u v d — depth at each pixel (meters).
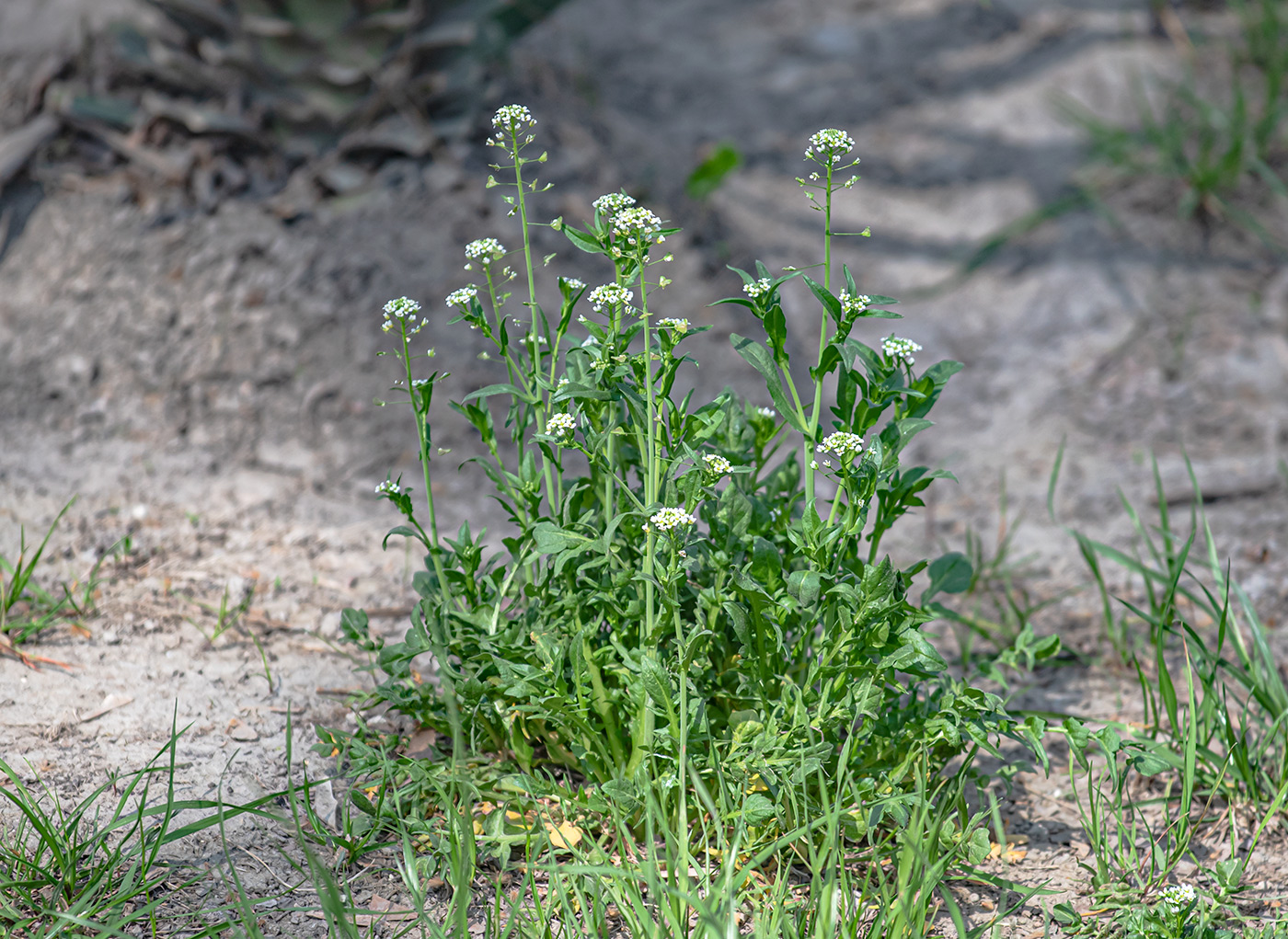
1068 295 4.92
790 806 2.17
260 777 2.44
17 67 4.86
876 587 2.04
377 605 3.16
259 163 4.55
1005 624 3.21
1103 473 4.09
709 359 4.51
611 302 2.10
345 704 2.70
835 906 2.09
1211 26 6.22
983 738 2.16
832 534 2.12
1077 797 2.31
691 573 2.30
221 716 2.63
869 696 2.11
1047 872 2.32
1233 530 3.74
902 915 1.93
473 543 2.31
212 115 4.39
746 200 5.41
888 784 2.19
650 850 1.93
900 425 2.16
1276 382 4.45
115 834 2.22
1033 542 3.74
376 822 2.23
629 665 2.14
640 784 2.11
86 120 4.49
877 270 5.13
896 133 5.87
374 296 4.22
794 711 2.15
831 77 6.25
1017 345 4.78
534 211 4.64
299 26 4.36
